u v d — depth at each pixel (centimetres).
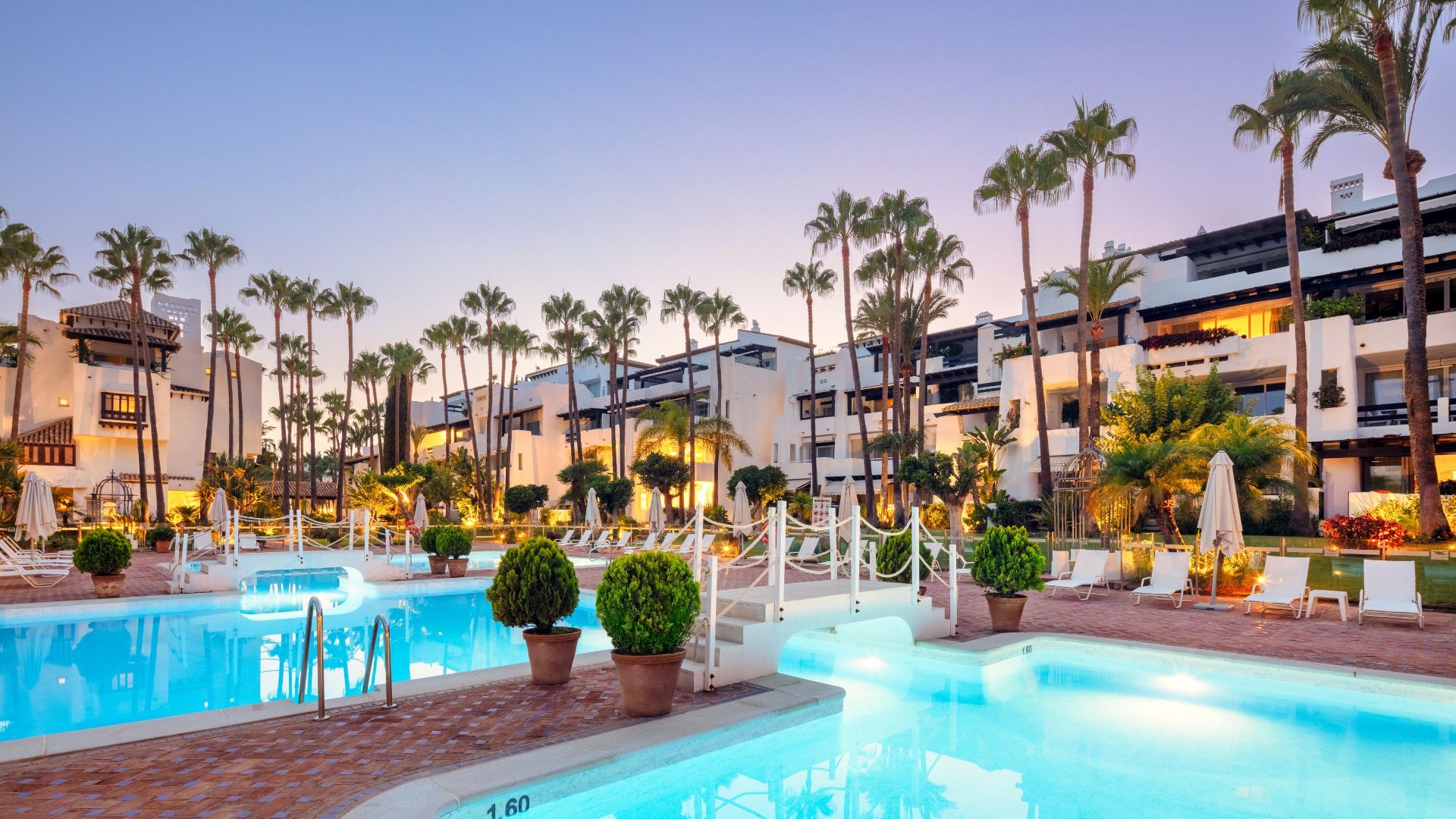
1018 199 2967
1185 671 977
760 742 699
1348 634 1137
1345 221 2984
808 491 4475
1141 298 3391
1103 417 2709
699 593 721
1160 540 2069
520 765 558
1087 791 606
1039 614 1344
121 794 505
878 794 604
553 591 815
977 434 3391
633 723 669
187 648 1162
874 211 3550
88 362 4409
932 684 951
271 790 512
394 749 598
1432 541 1823
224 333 5331
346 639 1247
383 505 3934
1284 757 684
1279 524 2336
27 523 1894
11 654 1116
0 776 537
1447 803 580
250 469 4159
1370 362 2739
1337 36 2030
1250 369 2844
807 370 4981
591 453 5497
